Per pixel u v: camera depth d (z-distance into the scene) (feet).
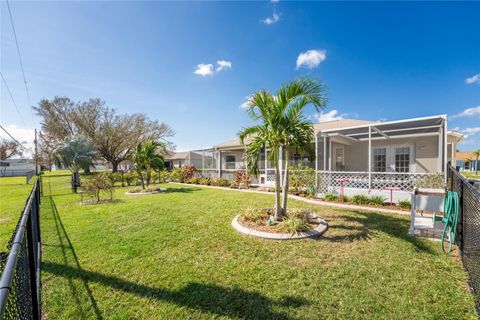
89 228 17.28
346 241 13.53
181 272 10.34
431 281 9.18
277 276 9.81
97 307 8.13
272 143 16.97
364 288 8.81
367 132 31.27
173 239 14.47
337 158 41.22
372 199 24.98
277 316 7.47
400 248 12.38
